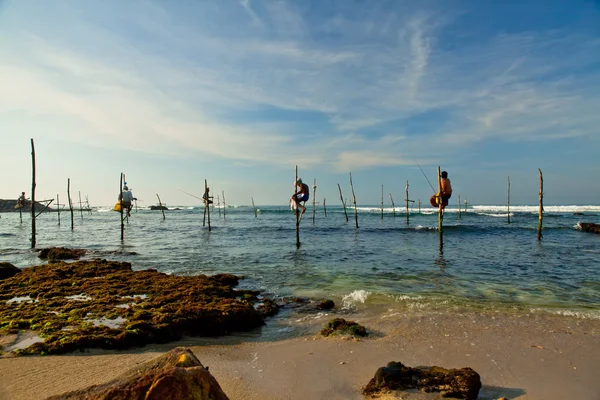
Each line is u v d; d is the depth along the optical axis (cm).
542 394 509
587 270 1490
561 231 3372
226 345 721
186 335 770
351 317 897
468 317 873
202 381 339
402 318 869
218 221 5759
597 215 6072
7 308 890
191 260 1833
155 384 319
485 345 691
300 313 945
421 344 699
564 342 705
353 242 2622
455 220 5119
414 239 2817
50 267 1368
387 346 691
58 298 984
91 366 582
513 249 2170
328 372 582
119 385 335
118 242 2728
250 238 2970
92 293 1021
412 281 1300
